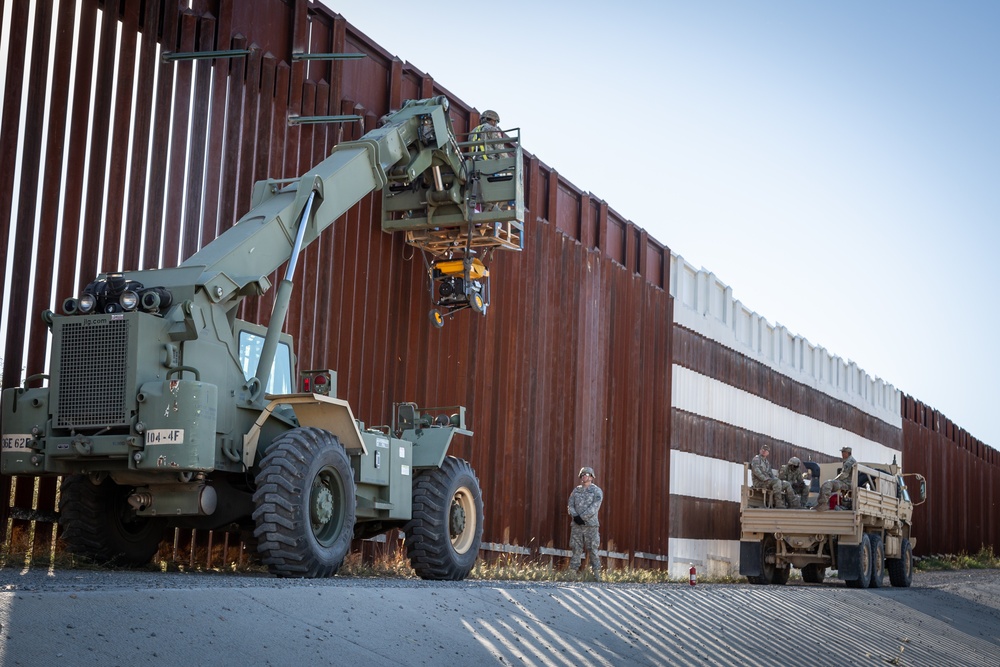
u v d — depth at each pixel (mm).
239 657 5836
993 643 16312
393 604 7773
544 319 20047
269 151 13898
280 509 9203
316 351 14438
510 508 18531
